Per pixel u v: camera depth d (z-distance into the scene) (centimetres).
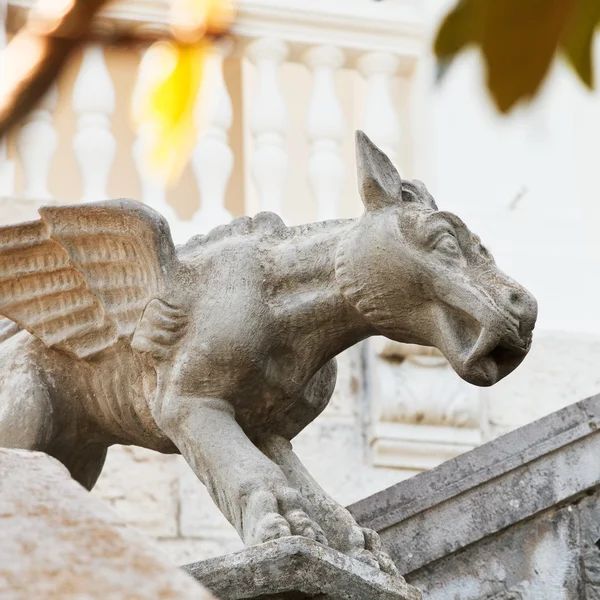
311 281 653
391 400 1084
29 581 364
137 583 368
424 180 1170
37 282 703
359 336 661
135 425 693
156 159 281
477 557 755
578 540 765
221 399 650
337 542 619
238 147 1448
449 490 751
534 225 1182
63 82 273
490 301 605
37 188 1084
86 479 738
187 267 664
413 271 621
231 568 559
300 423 687
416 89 1172
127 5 888
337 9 1166
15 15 775
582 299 1173
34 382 697
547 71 279
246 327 641
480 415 1103
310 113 1157
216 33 276
